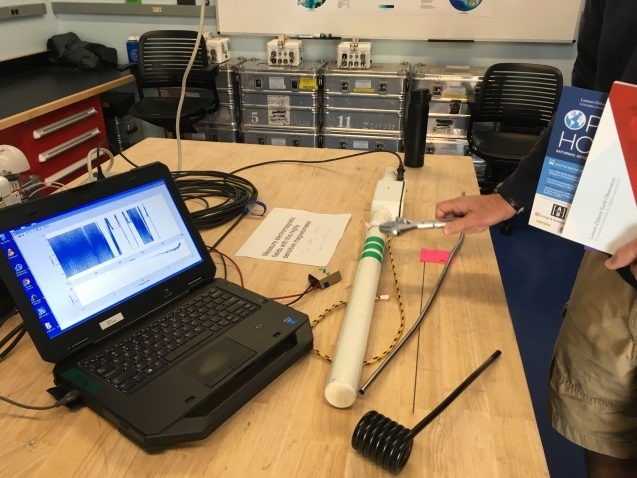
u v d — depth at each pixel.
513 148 2.60
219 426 0.68
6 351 0.82
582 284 1.18
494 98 2.74
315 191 1.37
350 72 2.87
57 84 2.84
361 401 0.73
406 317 0.90
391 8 3.01
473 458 0.65
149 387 0.69
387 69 2.92
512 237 2.73
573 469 1.51
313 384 0.76
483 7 2.92
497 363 0.80
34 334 0.71
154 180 0.90
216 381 0.70
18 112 2.29
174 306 0.84
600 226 0.74
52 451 0.66
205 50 2.92
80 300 0.76
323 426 0.69
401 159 1.55
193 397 0.68
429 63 3.14
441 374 0.78
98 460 0.64
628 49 0.94
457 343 0.84
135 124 3.39
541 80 2.66
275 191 1.37
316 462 0.64
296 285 0.98
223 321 0.81
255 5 3.12
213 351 0.75
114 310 0.79
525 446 0.66
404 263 1.05
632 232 0.72
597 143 0.70
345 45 2.91
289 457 0.65
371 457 0.64
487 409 0.72
